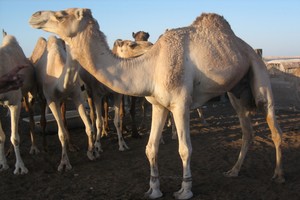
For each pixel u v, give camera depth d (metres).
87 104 11.59
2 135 6.51
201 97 4.95
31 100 8.12
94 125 8.36
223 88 4.96
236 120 10.73
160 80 4.52
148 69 4.62
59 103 6.54
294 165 6.14
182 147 4.65
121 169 6.38
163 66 4.52
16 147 6.31
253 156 6.78
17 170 6.29
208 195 4.94
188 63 4.63
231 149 7.41
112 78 4.48
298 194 4.86
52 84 6.34
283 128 9.23
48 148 8.06
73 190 5.46
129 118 11.67
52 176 6.15
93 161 6.97
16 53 6.93
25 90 7.17
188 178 4.78
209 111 12.66
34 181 5.92
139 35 9.87
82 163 6.86
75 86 6.55
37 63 7.32
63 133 6.46
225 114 11.91
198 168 6.20
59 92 6.31
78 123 9.88
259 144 7.70
